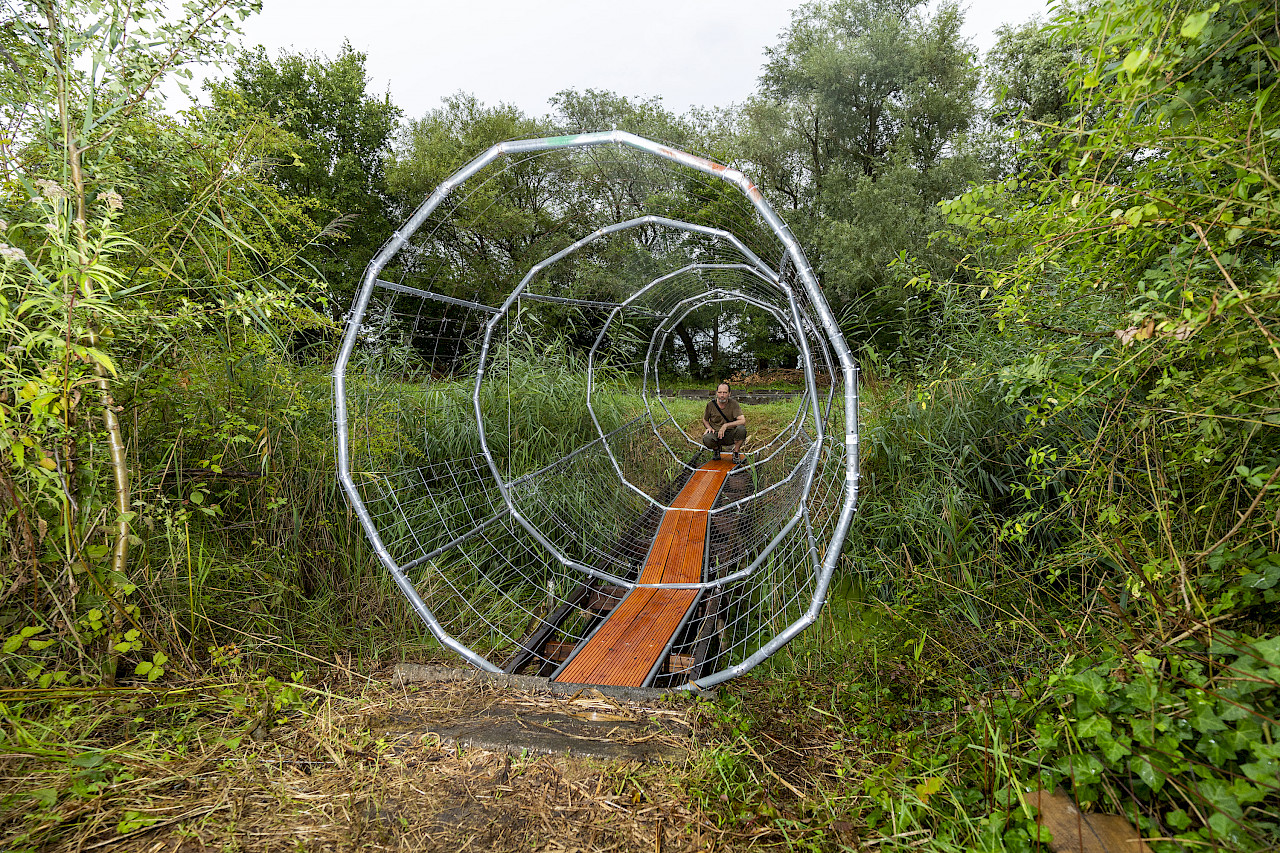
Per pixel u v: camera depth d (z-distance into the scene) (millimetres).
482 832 1814
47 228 2182
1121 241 2025
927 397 3520
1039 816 1603
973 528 3721
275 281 3377
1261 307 1618
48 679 2195
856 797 1972
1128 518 2459
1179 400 2047
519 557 4512
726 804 1934
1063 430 3551
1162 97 1775
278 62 18922
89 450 2463
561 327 7379
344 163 19047
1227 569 1938
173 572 2795
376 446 3998
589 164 3994
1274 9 1460
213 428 3326
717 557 4520
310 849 1716
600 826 1850
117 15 2318
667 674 2963
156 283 2848
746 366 20469
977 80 16875
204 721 2254
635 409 8109
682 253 5977
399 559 3910
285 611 3203
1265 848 1304
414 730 2305
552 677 2830
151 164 2832
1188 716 1602
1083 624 2318
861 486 4297
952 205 2297
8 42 2326
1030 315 2609
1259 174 1433
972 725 2215
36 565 2215
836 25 19609
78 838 1672
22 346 2096
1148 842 1473
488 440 5191
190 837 1722
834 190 18109
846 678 2857
